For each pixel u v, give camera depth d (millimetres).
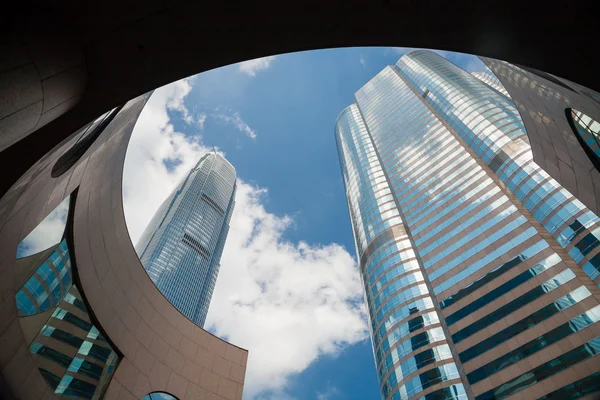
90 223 20344
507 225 62969
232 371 28141
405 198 93250
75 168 16578
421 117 112688
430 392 54188
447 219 75750
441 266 67938
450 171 85812
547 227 53281
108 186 22578
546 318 47344
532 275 53188
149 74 11266
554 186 55906
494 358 48344
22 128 7996
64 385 16219
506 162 68875
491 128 78562
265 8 10969
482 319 53938
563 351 43000
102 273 21141
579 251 46938
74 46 9578
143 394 21094
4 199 10891
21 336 14047
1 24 7223
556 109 19656
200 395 24641
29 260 14875
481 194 72625
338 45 12500
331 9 11344
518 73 22016
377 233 93312
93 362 18516
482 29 11781
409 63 137750
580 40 11273
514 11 11211
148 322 24484
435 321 63812
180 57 11336
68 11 9203
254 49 11992
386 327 71125
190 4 10383
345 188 135375
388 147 118000
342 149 149375
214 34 11195
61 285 17250
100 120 15109
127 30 10242
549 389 41094
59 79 8727
